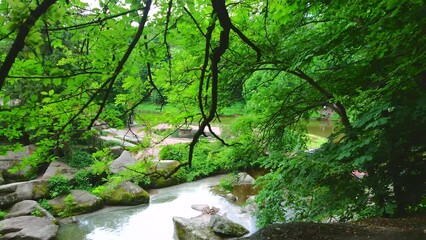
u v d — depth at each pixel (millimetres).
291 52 5617
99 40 2709
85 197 13867
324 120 29344
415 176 6223
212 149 8281
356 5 4328
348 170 6262
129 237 11172
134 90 4238
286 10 4637
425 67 3799
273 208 7617
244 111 8641
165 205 14188
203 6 3461
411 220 5828
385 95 5160
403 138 5688
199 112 5555
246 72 5855
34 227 10961
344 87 6484
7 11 2037
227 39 2469
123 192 14453
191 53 5301
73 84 2822
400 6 3791
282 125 7906
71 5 2523
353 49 5551
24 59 2873
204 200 14594
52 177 14492
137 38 2252
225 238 10602
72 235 11344
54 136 3650
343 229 5801
